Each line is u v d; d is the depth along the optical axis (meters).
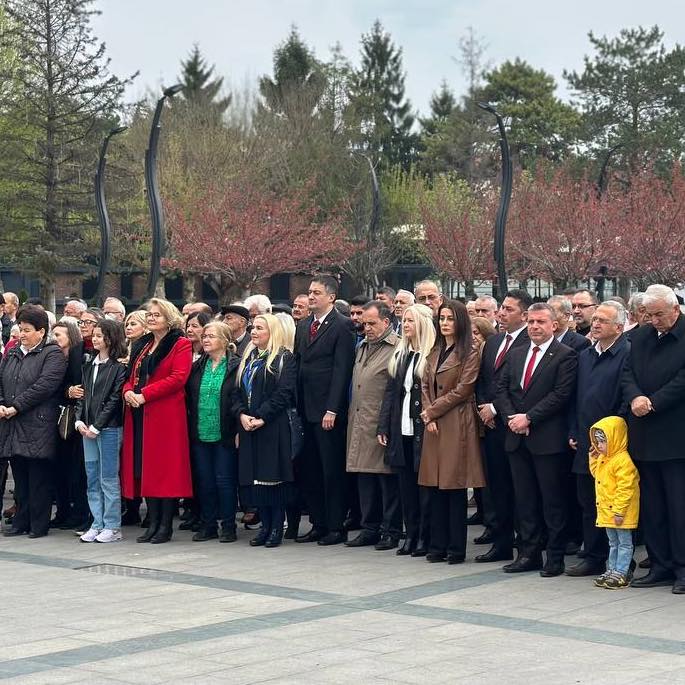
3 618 7.88
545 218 39.94
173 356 11.14
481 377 9.82
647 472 8.84
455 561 9.88
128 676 6.38
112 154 41.84
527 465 9.45
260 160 51.62
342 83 67.69
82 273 49.53
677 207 38.88
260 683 6.21
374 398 10.71
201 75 69.88
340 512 11.04
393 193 54.47
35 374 11.53
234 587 8.92
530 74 67.75
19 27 39.88
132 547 10.95
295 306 12.84
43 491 11.62
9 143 39.66
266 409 10.70
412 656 6.75
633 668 6.46
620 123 58.12
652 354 8.74
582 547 10.36
